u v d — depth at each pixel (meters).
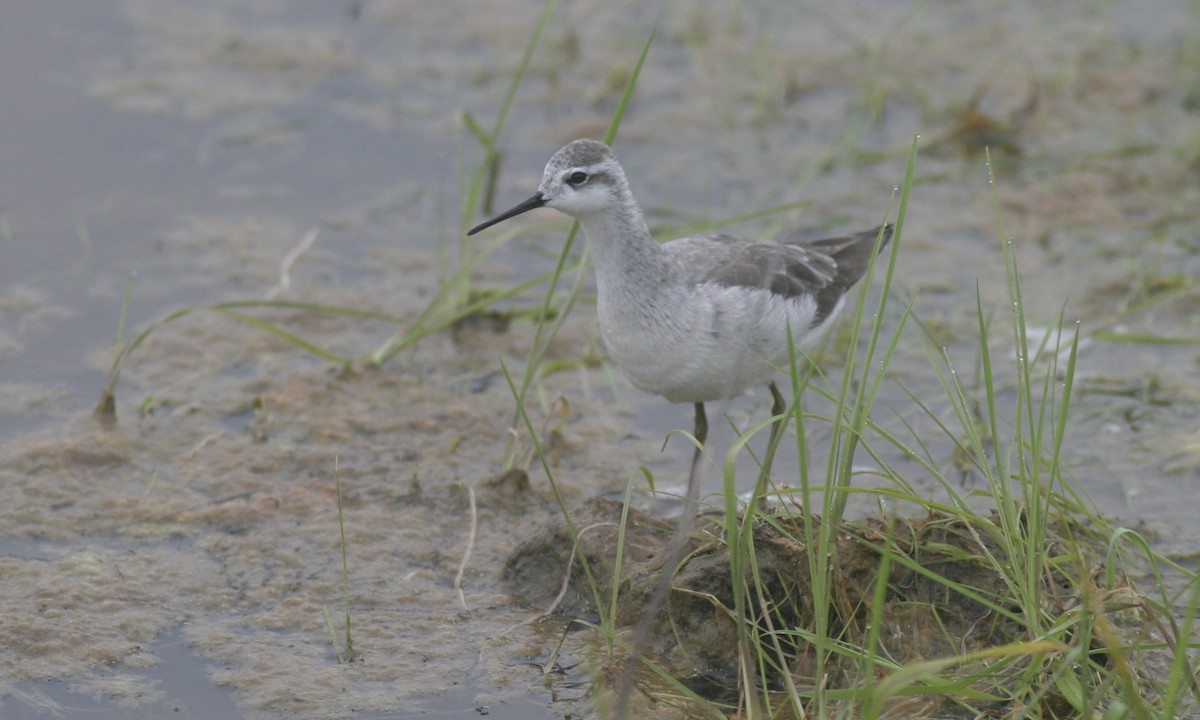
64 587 10.39
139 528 11.22
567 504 11.68
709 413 13.17
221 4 20.48
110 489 11.73
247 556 10.88
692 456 12.53
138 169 16.77
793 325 11.14
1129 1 20.33
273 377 13.53
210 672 9.55
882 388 13.33
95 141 17.16
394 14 20.28
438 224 16.17
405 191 16.66
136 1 20.38
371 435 12.69
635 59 19.06
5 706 9.12
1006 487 8.84
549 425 12.91
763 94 18.11
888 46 19.17
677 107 18.16
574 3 20.56
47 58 18.75
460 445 12.59
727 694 9.32
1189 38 18.92
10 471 11.85
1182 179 16.47
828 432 12.69
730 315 10.56
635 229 10.60
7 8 19.86
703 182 16.67
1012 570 8.97
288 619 10.16
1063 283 14.84
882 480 11.80
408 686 9.43
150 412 12.84
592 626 9.99
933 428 12.65
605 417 13.12
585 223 10.80
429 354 14.05
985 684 8.72
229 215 16.14
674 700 9.21
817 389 8.73
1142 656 8.95
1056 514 10.32
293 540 11.12
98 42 19.22
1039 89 18.20
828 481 8.38
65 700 9.21
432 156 17.22
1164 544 10.88
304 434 12.65
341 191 16.67
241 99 18.16
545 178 10.74
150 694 9.30
